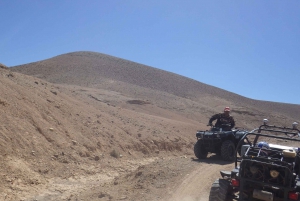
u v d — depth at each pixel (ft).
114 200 26.35
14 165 32.19
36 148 37.47
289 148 23.04
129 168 45.50
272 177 19.56
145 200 25.90
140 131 65.41
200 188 28.71
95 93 158.71
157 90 242.37
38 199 28.58
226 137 42.60
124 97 162.40
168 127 82.43
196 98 258.16
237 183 20.51
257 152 21.81
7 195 27.84
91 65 291.38
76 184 34.58
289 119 234.38
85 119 55.88
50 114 47.55
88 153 44.14
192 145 74.69
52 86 75.87
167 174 32.19
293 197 18.94
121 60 337.11
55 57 341.82
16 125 38.19
